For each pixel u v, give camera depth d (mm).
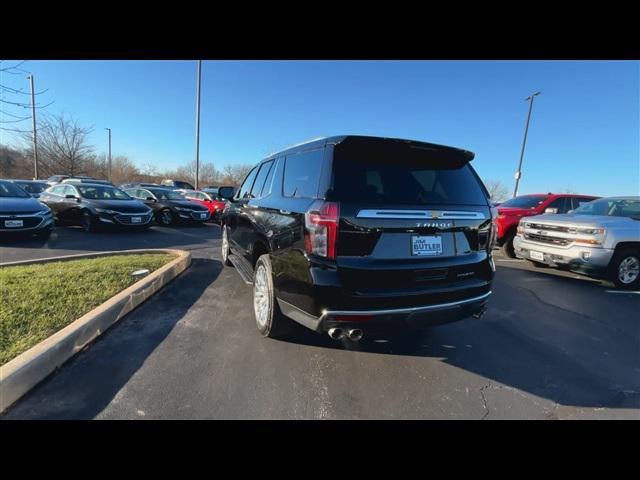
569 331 4012
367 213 2504
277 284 3023
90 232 9852
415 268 2631
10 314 3182
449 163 3098
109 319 3529
